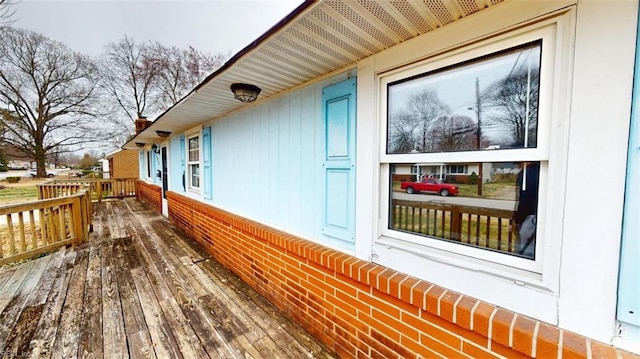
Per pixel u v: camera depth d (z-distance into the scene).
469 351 1.24
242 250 3.06
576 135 1.00
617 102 0.91
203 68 19.03
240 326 2.18
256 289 2.80
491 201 1.29
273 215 2.79
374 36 1.47
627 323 0.93
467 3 1.17
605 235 0.95
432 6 1.19
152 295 2.69
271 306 2.50
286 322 2.25
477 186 1.34
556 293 1.07
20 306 2.45
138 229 5.57
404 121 1.60
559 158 1.04
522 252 1.20
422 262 1.50
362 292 1.71
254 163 3.09
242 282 3.01
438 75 1.42
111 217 6.91
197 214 4.50
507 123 1.20
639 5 0.86
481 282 1.28
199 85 2.46
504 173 1.25
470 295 1.32
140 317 2.29
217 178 4.10
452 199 1.44
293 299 2.28
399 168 1.67
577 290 1.02
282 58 1.80
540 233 1.13
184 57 18.36
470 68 1.30
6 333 2.06
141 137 6.80
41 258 3.78
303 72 2.06
